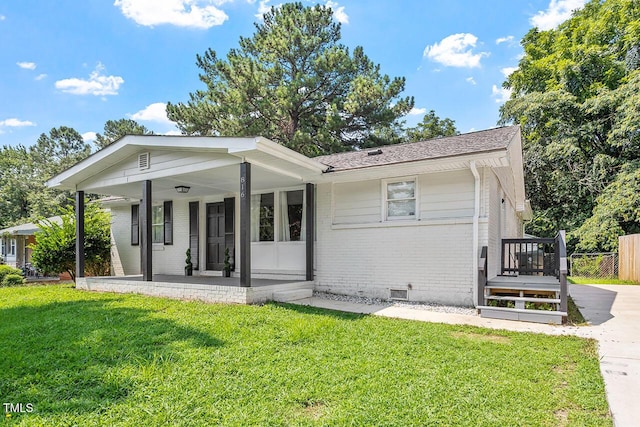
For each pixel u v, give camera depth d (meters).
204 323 5.36
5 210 32.97
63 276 16.31
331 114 19.59
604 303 8.28
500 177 9.57
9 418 2.77
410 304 7.72
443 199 7.86
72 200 30.97
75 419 2.75
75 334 4.86
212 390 3.24
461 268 7.52
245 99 18.95
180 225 12.15
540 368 3.85
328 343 4.59
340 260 8.95
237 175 8.48
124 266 13.94
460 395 3.19
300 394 3.19
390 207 8.51
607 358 4.23
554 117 20.55
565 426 2.72
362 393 3.22
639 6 19.67
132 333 4.84
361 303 7.85
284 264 9.83
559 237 6.73
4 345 4.44
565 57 22.34
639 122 16.30
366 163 8.47
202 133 20.59
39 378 3.46
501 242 9.40
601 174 18.53
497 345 4.66
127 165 9.00
